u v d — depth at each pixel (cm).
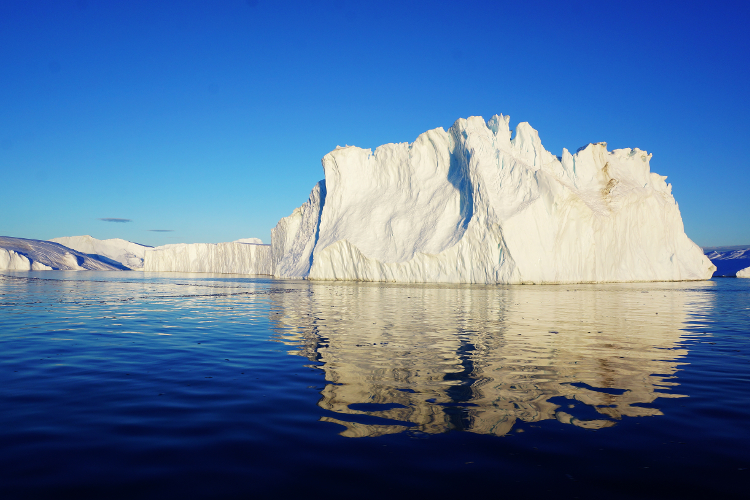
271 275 7319
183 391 699
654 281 4609
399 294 2902
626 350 1039
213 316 1739
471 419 577
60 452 471
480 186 4169
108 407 619
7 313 1836
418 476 424
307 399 658
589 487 402
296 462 453
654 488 400
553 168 4488
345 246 4903
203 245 9950
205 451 477
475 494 389
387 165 5172
